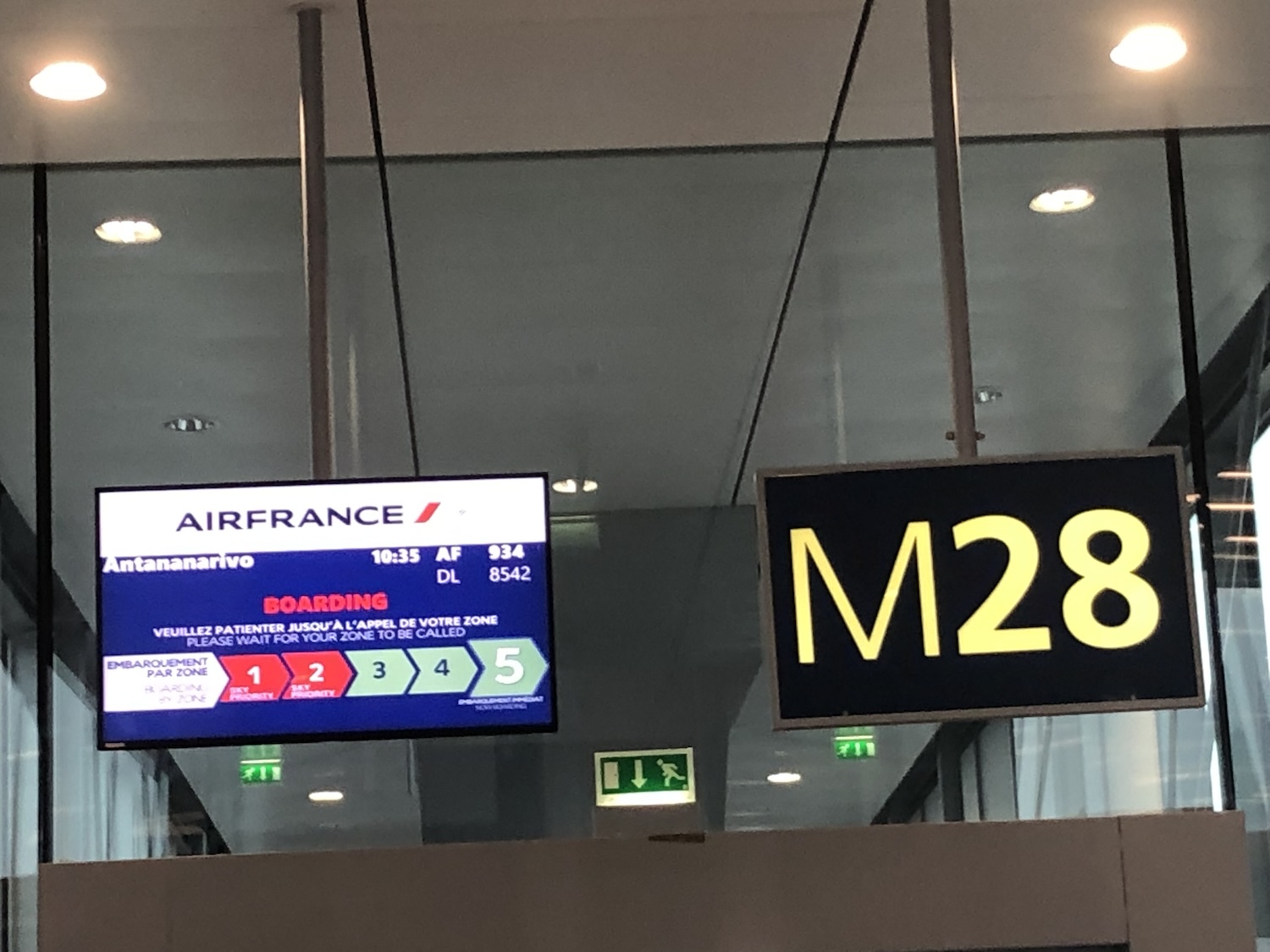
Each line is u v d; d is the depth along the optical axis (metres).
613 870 3.62
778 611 3.15
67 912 3.56
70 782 5.74
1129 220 5.35
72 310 5.57
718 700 7.02
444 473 6.44
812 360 6.20
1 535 5.88
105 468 5.98
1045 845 3.63
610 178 5.02
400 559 3.47
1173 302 5.66
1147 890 3.61
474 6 3.62
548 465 6.64
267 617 3.42
